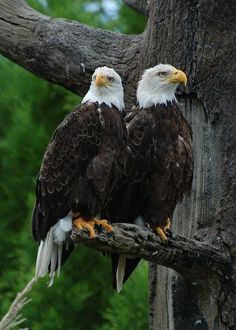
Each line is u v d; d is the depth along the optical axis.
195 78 13.17
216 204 12.97
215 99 13.05
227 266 12.76
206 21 13.10
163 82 13.22
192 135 13.26
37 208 12.67
